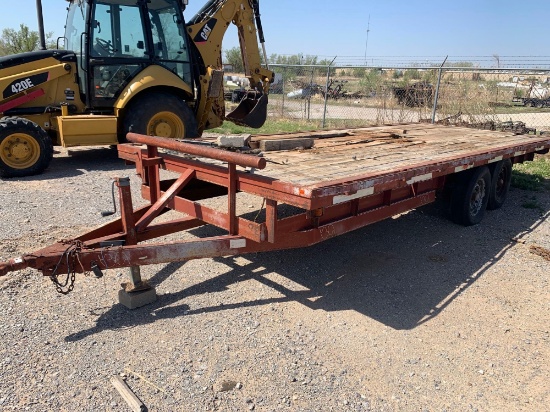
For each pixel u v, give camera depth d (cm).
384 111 1433
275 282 409
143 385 272
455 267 454
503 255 487
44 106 804
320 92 2631
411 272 439
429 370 298
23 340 308
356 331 338
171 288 389
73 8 858
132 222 358
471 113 1208
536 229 573
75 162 866
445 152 508
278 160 418
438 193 539
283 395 270
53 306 353
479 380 291
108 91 803
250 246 353
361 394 274
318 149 495
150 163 419
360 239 520
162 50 841
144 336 320
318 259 462
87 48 770
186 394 267
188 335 322
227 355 303
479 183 564
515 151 598
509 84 2612
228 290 391
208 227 530
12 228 496
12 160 727
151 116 816
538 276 437
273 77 1005
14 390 263
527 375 297
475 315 366
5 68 762
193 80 888
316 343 321
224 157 323
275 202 328
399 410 263
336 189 312
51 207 576
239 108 981
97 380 275
